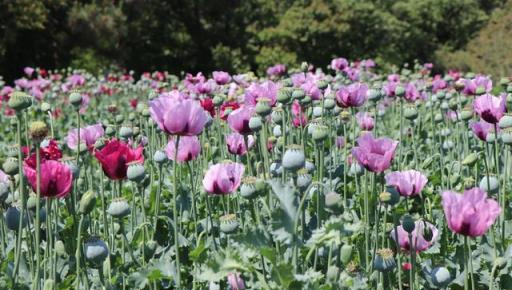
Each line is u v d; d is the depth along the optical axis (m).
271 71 10.00
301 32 35.00
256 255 2.94
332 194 2.71
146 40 37.88
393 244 3.70
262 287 2.79
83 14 33.66
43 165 2.91
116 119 6.25
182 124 2.97
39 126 2.76
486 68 38.12
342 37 35.47
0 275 3.44
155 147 6.01
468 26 41.97
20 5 31.55
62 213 4.82
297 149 3.04
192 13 37.62
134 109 10.95
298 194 3.05
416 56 39.50
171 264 3.23
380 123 9.25
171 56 38.44
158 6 36.81
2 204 3.71
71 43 34.69
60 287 3.26
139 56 37.62
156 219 4.14
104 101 13.84
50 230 3.08
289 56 34.28
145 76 14.79
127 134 5.00
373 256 3.18
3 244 3.81
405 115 5.25
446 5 41.94
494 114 4.16
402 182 3.24
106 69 33.81
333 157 5.45
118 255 3.68
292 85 5.88
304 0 36.78
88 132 4.47
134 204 4.19
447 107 7.29
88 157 5.54
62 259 3.61
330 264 2.83
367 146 3.13
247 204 4.40
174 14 37.59
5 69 34.53
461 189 4.61
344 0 35.47
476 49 39.84
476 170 4.50
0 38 32.56
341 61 9.15
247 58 36.81
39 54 35.16
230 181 3.16
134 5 35.75
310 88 5.21
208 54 38.28
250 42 37.22
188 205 4.59
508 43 38.75
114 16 34.72
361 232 3.76
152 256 3.59
